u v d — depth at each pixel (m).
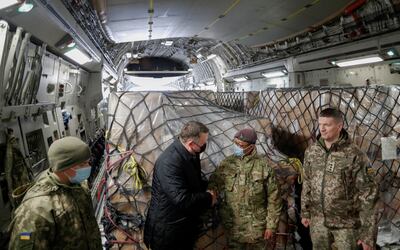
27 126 2.96
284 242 2.62
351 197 2.14
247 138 2.21
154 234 2.11
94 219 1.81
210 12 6.12
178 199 1.93
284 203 2.61
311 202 2.33
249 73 11.91
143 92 2.95
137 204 2.49
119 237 2.44
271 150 2.99
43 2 2.41
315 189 2.24
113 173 2.57
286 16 6.19
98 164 6.02
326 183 2.17
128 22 6.47
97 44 6.13
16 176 2.28
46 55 3.51
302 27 6.81
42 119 3.52
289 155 3.52
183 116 2.94
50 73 3.85
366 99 2.83
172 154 2.03
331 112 2.10
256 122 3.11
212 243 2.51
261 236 2.25
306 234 2.75
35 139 3.35
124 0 4.95
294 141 3.42
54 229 1.51
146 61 21.69
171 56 20.09
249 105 4.85
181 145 2.06
